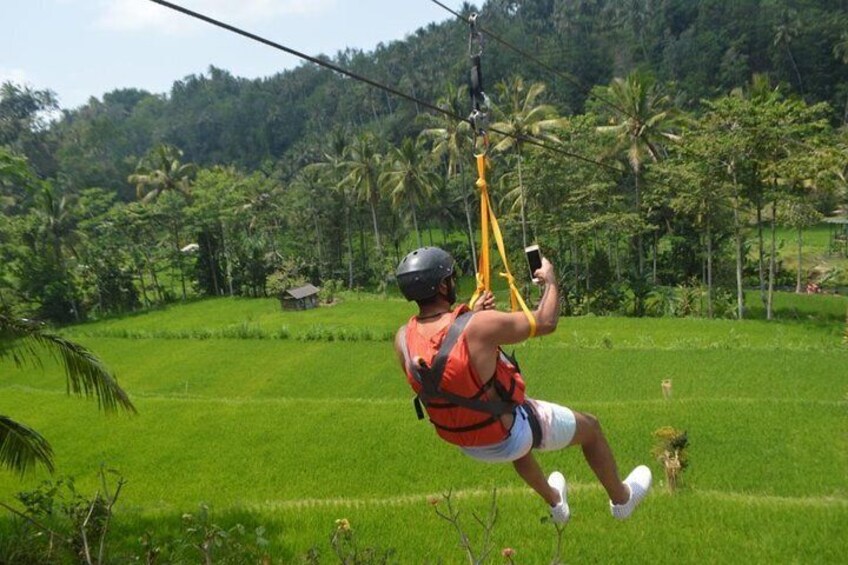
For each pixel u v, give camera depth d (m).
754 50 101.88
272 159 147.88
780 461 20.94
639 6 121.94
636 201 55.91
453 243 81.06
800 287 58.69
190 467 24.50
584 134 55.75
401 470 22.92
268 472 23.58
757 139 44.06
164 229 87.50
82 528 5.46
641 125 53.34
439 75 122.50
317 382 38.94
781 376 31.25
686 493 15.45
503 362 3.60
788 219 45.78
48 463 12.16
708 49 102.69
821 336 40.03
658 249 65.81
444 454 23.91
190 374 42.38
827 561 11.62
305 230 85.50
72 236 75.06
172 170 90.69
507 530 13.29
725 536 12.70
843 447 21.70
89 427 29.38
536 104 95.56
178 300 81.62
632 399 29.89
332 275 82.88
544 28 130.12
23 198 75.88
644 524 13.40
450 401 3.47
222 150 160.38
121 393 12.55
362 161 72.94
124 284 78.31
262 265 78.50
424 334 3.57
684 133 48.12
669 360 34.59
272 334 49.19
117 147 156.75
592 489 15.94
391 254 84.31
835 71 96.69
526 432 3.66
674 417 24.86
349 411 29.12
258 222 87.88
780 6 102.75
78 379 12.38
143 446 26.83
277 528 14.02
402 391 36.59
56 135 121.62
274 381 39.78
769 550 12.05
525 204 58.94
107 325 66.19
